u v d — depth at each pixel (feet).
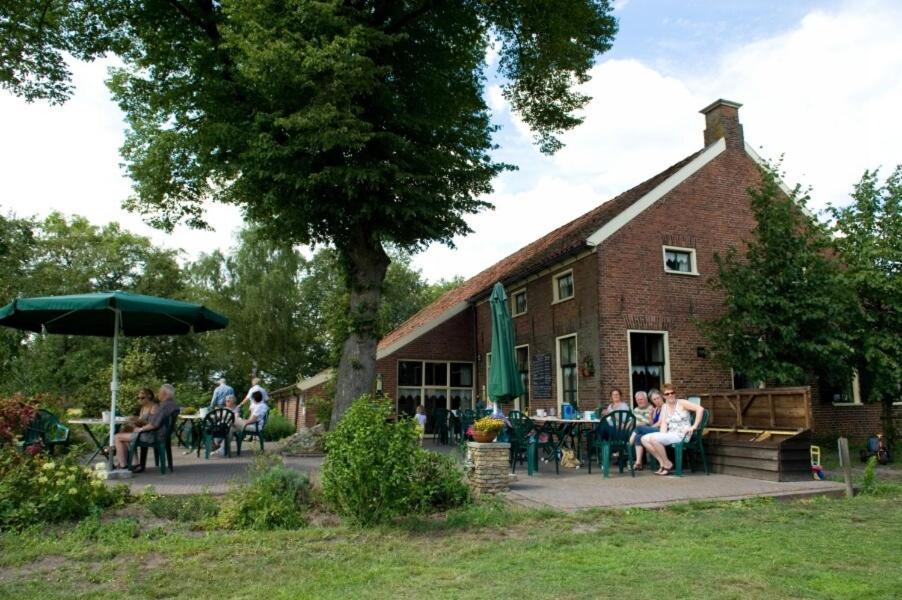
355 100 38.55
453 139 44.21
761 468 28.37
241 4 33.37
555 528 18.45
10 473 19.20
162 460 28.37
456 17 43.68
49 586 13.23
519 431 31.42
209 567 14.46
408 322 89.10
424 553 15.65
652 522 19.17
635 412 36.52
